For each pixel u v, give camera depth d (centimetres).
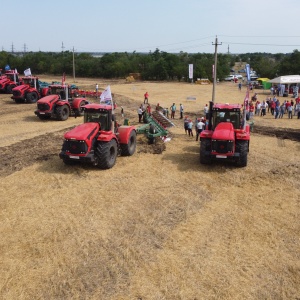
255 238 873
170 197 1115
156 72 7181
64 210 1011
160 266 750
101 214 988
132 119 2502
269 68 6919
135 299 652
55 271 731
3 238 857
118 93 4238
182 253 801
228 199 1109
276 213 1014
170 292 672
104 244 832
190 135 2031
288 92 4347
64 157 1310
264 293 676
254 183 1244
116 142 1409
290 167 1415
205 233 894
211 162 1443
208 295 666
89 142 1291
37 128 2159
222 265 759
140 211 1011
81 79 7156
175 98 3956
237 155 1343
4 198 1087
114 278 709
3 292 669
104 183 1222
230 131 1349
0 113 2659
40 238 858
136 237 866
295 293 678
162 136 1856
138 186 1202
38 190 1153
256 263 770
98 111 1367
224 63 7494
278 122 2562
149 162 1470
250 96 4228
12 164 1412
